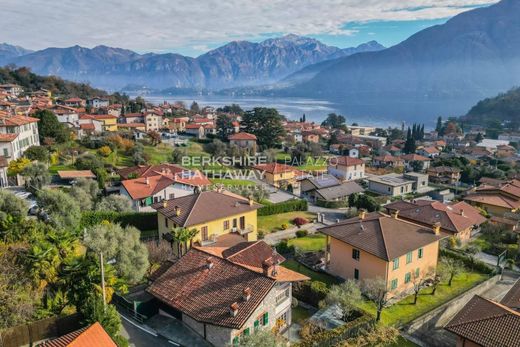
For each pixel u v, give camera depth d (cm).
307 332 3384
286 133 17762
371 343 3328
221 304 3197
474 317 3328
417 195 10431
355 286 3866
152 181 7231
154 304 3600
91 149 10650
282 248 5519
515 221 7169
